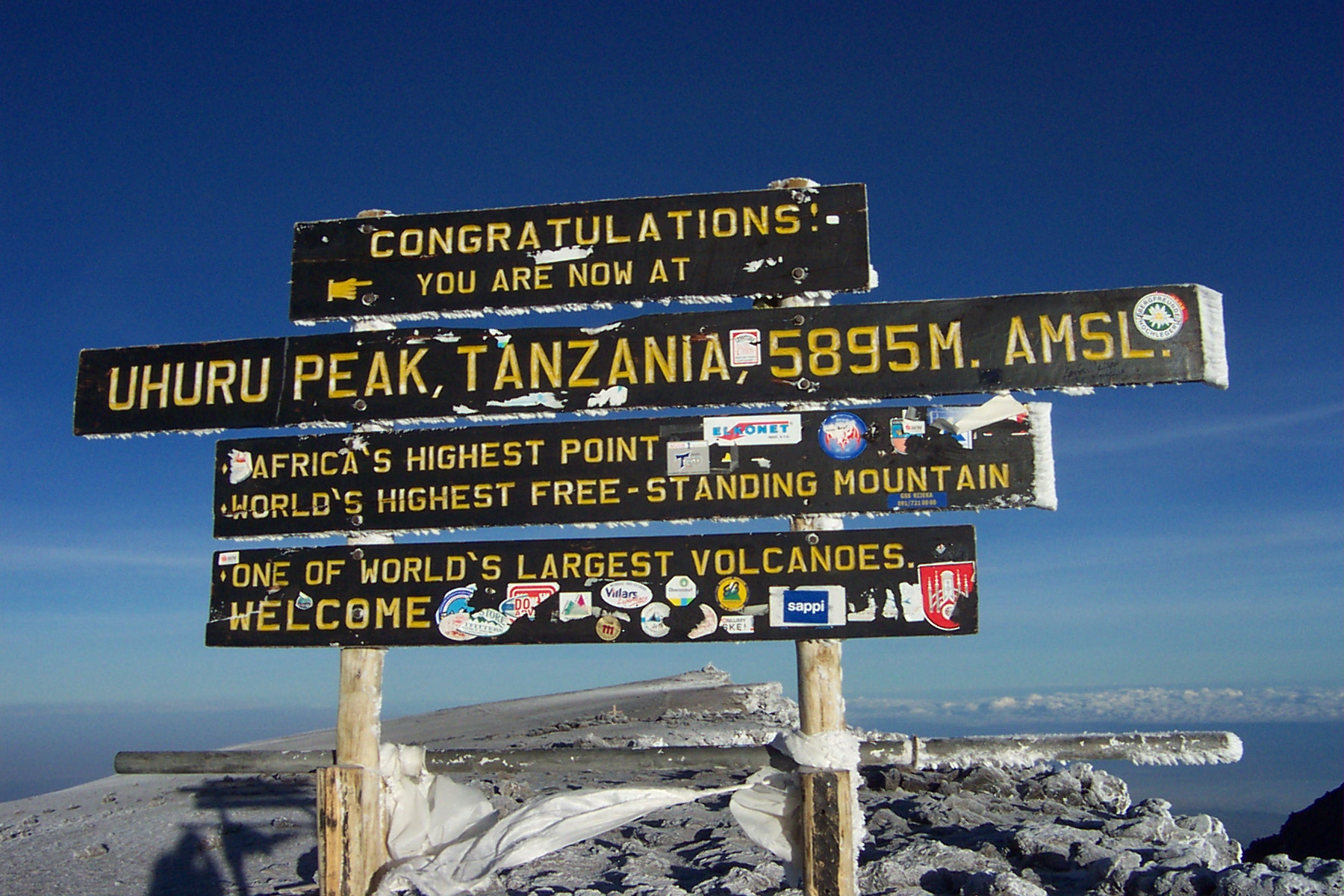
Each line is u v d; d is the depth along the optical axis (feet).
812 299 16.01
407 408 16.38
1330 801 37.27
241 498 16.61
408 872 15.34
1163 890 18.74
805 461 15.29
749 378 15.60
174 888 24.23
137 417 17.02
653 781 35.06
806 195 16.10
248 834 29.84
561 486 15.83
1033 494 14.78
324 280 17.07
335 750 16.15
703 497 15.44
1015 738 14.60
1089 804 30.78
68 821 35.86
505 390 16.21
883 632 14.73
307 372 16.74
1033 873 21.44
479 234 16.81
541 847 15.16
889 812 28.19
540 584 15.70
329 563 16.28
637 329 16.02
